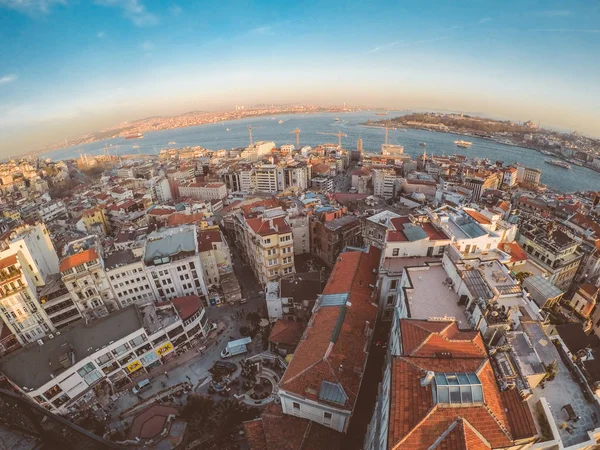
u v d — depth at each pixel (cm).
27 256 8531
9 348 8150
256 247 10338
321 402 4775
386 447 2848
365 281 7194
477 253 6512
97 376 7162
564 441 3053
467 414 2928
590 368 5469
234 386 7281
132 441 5738
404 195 19162
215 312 9950
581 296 7850
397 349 4341
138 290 9462
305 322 8419
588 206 15475
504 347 3619
